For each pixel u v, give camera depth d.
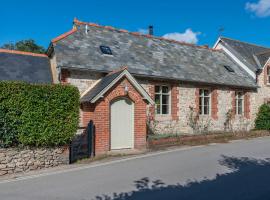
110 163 12.28
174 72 19.77
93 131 14.17
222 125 22.92
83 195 8.04
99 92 14.16
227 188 8.45
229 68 25.09
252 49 30.09
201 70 22.12
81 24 20.14
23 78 16.28
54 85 11.85
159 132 19.03
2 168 10.71
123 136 15.38
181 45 24.61
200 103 21.75
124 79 15.24
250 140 20.05
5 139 10.76
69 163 12.34
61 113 11.91
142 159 12.99
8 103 10.83
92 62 16.81
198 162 12.17
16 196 8.08
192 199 7.52
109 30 21.14
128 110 15.58
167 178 9.68
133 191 8.31
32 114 11.25
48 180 9.76
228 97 23.48
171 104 19.84
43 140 11.47
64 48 16.94
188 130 20.56
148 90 18.58
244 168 11.05
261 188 8.44
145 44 21.75
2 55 17.97
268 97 27.06
